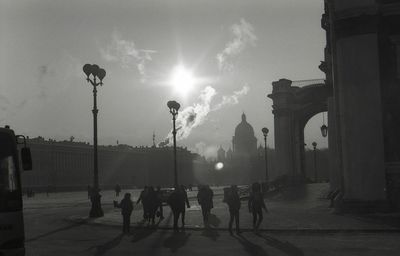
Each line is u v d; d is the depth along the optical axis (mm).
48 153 134750
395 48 25906
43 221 29859
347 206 25562
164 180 174875
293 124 60906
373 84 25594
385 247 15219
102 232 22219
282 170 59781
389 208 24922
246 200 44969
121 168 162750
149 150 177500
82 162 148000
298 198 42219
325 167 173750
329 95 42125
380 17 26062
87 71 29938
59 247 17062
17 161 11250
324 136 53344
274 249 15336
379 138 25328
